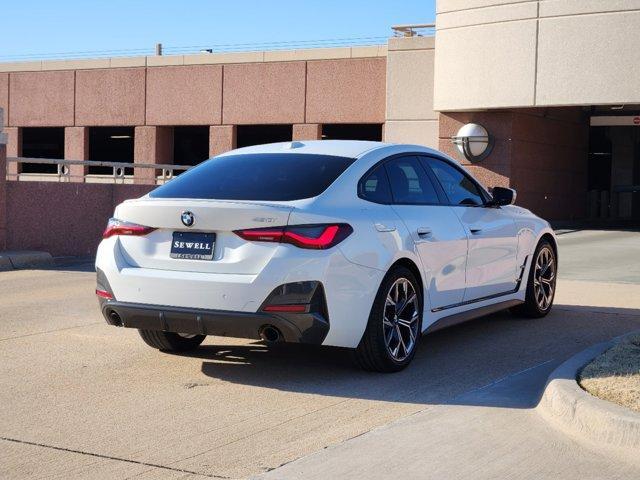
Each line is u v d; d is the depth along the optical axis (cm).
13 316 869
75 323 832
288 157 664
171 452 465
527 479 425
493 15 2406
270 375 634
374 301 616
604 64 2264
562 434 493
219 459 454
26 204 1376
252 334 584
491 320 859
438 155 745
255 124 3081
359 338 609
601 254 1645
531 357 696
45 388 594
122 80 3288
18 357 687
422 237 665
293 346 734
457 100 2494
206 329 591
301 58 2991
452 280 707
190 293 589
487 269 761
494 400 564
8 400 564
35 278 1172
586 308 934
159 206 607
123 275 612
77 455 460
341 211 604
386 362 629
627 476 430
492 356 700
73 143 3384
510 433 495
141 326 616
